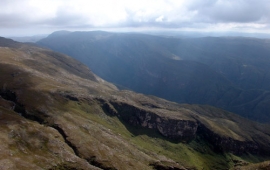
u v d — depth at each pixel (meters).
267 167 141.62
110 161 149.62
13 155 111.31
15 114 162.00
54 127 168.88
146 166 167.75
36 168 107.38
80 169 123.00
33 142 132.12
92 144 160.50
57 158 126.38
